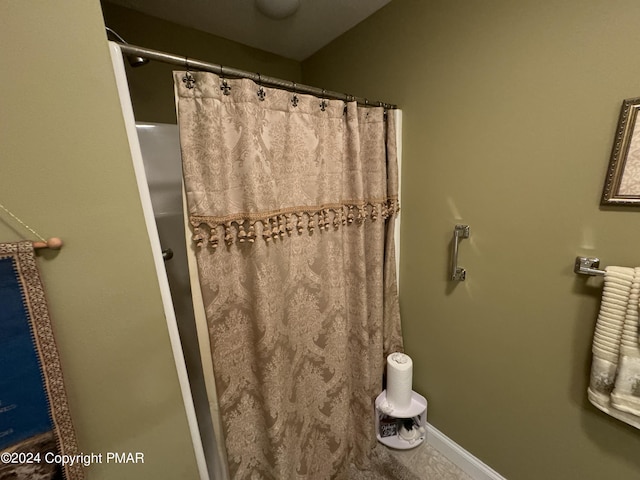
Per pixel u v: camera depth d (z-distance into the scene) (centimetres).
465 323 115
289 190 91
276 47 153
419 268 127
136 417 68
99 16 52
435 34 102
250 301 87
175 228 94
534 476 105
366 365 125
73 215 53
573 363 88
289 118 87
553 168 82
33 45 46
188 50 133
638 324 69
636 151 68
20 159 48
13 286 48
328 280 108
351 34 134
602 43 69
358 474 129
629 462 82
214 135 72
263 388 92
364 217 113
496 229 99
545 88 80
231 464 94
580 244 81
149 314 66
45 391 53
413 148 118
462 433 127
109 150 56
